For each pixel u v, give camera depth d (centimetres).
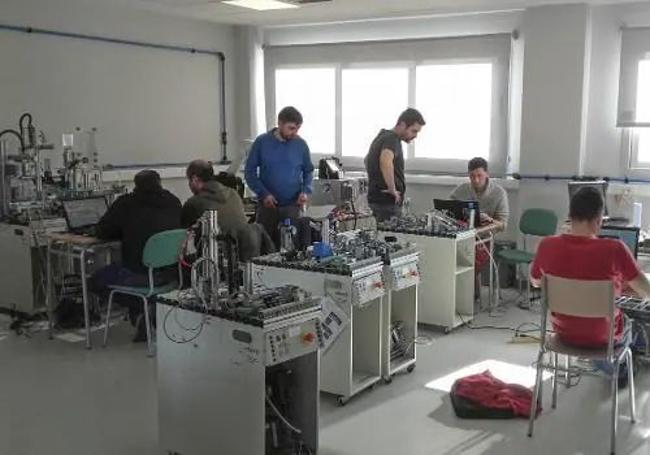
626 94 599
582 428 341
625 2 592
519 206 640
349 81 738
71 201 502
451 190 683
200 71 733
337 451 315
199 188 480
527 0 586
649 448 320
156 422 347
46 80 589
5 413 356
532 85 621
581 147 616
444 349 459
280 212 508
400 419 350
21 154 520
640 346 397
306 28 758
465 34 669
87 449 318
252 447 275
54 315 498
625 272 313
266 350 266
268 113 789
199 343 286
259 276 370
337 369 363
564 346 326
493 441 327
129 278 446
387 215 534
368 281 358
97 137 634
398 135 534
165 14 682
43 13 582
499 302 576
